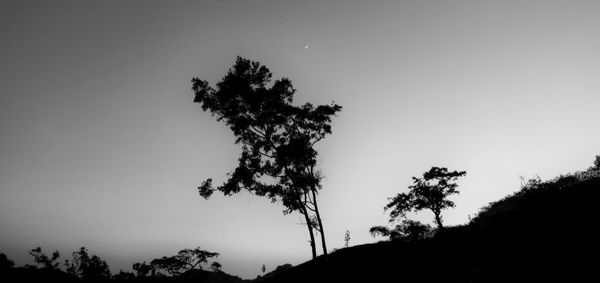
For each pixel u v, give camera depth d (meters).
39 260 81.50
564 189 20.73
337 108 29.78
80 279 81.31
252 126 29.52
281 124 29.81
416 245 34.94
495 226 22.25
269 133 30.12
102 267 83.38
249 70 28.81
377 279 26.56
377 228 40.88
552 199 20.02
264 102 29.11
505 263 16.88
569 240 15.34
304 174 29.36
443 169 44.47
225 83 28.23
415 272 24.23
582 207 17.27
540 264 14.88
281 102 29.19
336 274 33.50
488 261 18.38
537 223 18.59
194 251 70.56
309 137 30.20
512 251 17.64
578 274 12.81
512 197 27.73
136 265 68.88
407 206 45.16
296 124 30.52
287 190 29.42
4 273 74.56
